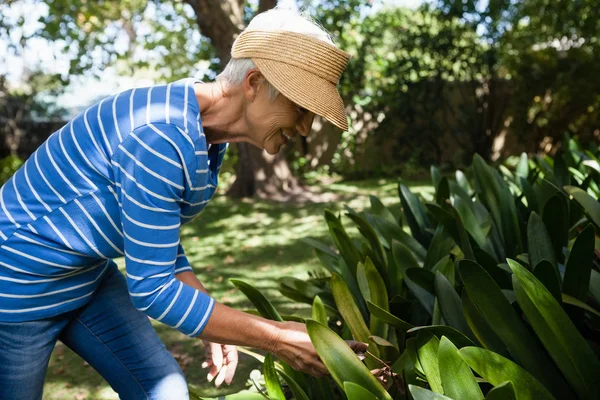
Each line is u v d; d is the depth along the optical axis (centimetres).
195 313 151
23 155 1393
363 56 1264
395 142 1302
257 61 151
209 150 168
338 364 146
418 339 150
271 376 174
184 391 188
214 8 889
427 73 1270
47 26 920
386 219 272
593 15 1158
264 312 188
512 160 1198
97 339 184
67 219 156
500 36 1241
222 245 669
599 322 176
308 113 158
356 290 241
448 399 124
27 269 159
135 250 149
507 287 204
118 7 1180
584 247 163
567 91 1195
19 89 1419
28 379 170
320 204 905
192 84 156
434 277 196
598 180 323
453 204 260
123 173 148
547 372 150
